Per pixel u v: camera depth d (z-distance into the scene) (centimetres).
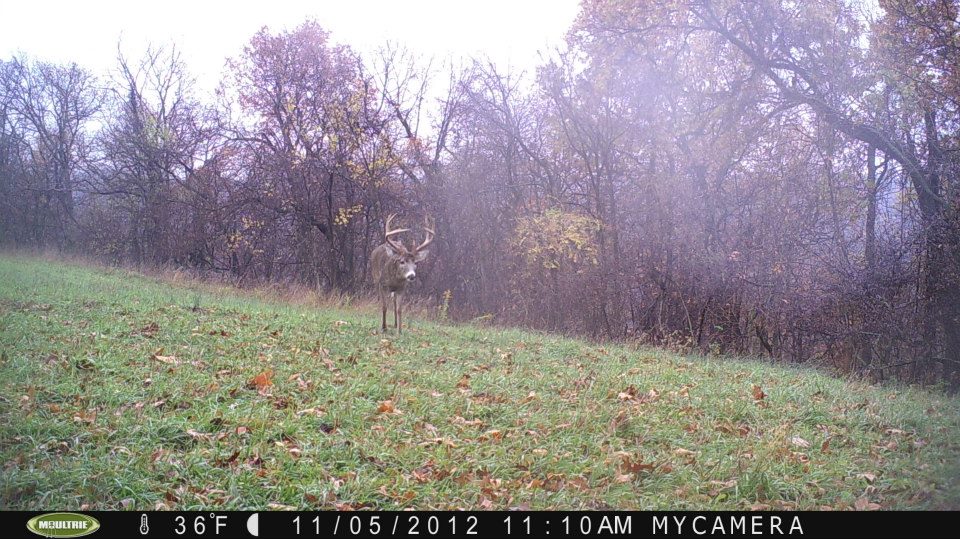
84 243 3038
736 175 1873
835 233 1695
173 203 2689
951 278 1438
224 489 540
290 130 2436
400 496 545
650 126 1869
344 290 2259
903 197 1689
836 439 750
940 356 1519
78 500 510
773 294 1639
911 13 1560
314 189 2389
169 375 783
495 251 2125
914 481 605
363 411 720
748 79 1770
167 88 2978
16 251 2648
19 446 569
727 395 908
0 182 3139
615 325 1800
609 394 877
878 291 1524
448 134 2286
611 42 1884
